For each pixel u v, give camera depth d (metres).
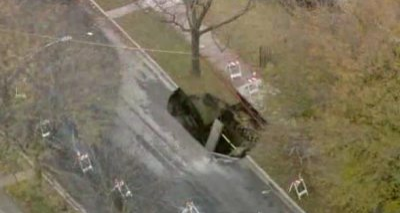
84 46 42.38
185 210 38.06
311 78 34.59
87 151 39.56
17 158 37.25
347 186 33.06
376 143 31.28
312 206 38.00
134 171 39.47
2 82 36.28
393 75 31.17
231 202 38.56
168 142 40.88
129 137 40.97
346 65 31.81
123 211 37.59
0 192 38.47
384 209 33.62
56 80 38.00
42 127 37.50
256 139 39.09
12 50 37.12
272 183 39.00
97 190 38.56
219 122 40.56
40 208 38.00
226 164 39.81
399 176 31.50
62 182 38.97
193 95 42.38
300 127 35.34
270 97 37.72
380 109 30.97
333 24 34.00
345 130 31.78
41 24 40.59
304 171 38.50
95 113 40.06
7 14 39.47
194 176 39.50
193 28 41.34
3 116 36.12
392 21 31.92
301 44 35.88
